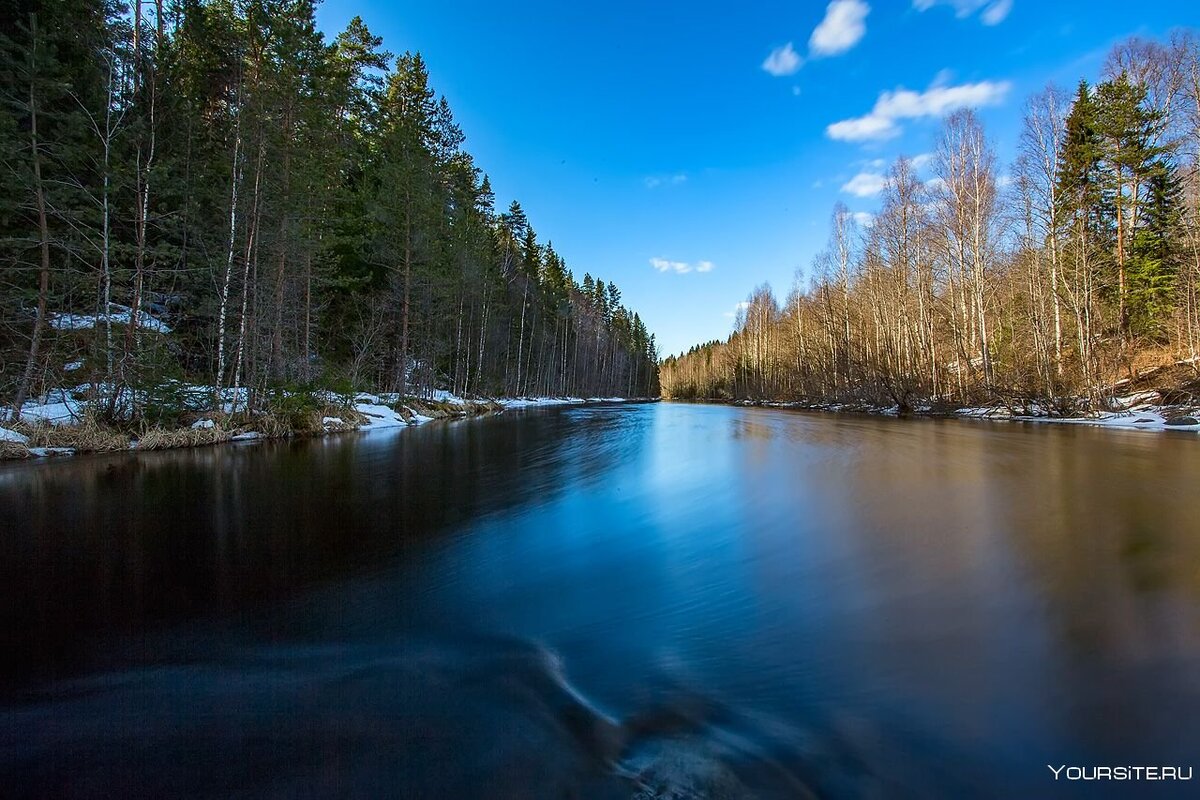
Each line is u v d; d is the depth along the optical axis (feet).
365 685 9.43
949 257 85.25
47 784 7.20
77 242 39.47
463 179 102.12
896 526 17.85
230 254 48.98
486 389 116.37
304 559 15.87
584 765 7.27
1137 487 22.95
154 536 18.12
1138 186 75.31
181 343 56.18
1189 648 9.74
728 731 7.86
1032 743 7.39
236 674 9.87
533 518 20.20
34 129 36.70
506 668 9.91
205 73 63.67
